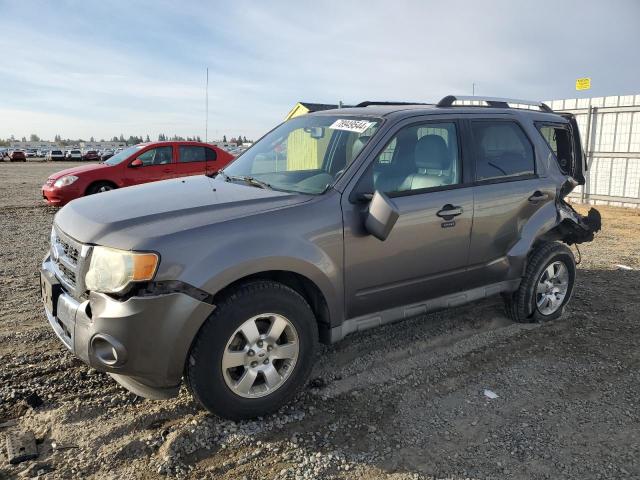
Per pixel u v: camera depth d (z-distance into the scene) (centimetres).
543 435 311
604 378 383
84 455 282
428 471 278
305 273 322
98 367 282
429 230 382
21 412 322
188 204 321
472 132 424
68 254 313
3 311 489
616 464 286
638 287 602
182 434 298
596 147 1398
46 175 2730
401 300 383
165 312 278
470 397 353
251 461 282
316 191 349
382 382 370
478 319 489
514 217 443
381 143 365
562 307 496
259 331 316
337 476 272
